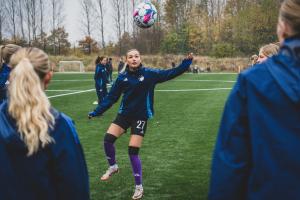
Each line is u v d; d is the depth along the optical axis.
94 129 10.03
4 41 61.78
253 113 1.90
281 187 1.84
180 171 6.32
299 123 1.83
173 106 14.55
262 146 1.87
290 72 1.85
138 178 5.17
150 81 5.32
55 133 2.13
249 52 60.88
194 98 17.28
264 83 1.90
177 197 5.18
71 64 48.41
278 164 1.84
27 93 2.13
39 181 2.12
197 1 75.88
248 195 1.92
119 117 5.46
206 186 5.58
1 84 5.22
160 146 8.05
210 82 27.77
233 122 1.96
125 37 67.69
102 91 13.99
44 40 65.69
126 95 5.34
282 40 2.00
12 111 2.12
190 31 64.06
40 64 2.26
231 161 1.95
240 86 1.97
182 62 5.32
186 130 9.79
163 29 71.19
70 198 2.18
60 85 24.31
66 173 2.14
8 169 2.11
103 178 5.61
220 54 56.91
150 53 64.50
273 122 1.86
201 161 6.89
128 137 8.95
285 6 1.95
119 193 5.38
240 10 69.00
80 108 13.92
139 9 6.97
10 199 2.11
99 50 68.38
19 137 2.09
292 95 1.82
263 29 61.53
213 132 9.50
